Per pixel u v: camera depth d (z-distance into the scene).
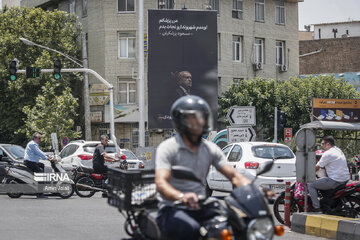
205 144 5.32
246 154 16.06
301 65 59.78
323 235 10.41
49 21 40.41
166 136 39.78
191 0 40.56
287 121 39.12
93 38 41.19
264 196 4.96
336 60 58.66
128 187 6.00
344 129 25.09
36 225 11.29
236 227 4.80
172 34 34.81
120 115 40.06
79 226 11.17
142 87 28.20
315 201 11.38
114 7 40.47
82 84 42.06
